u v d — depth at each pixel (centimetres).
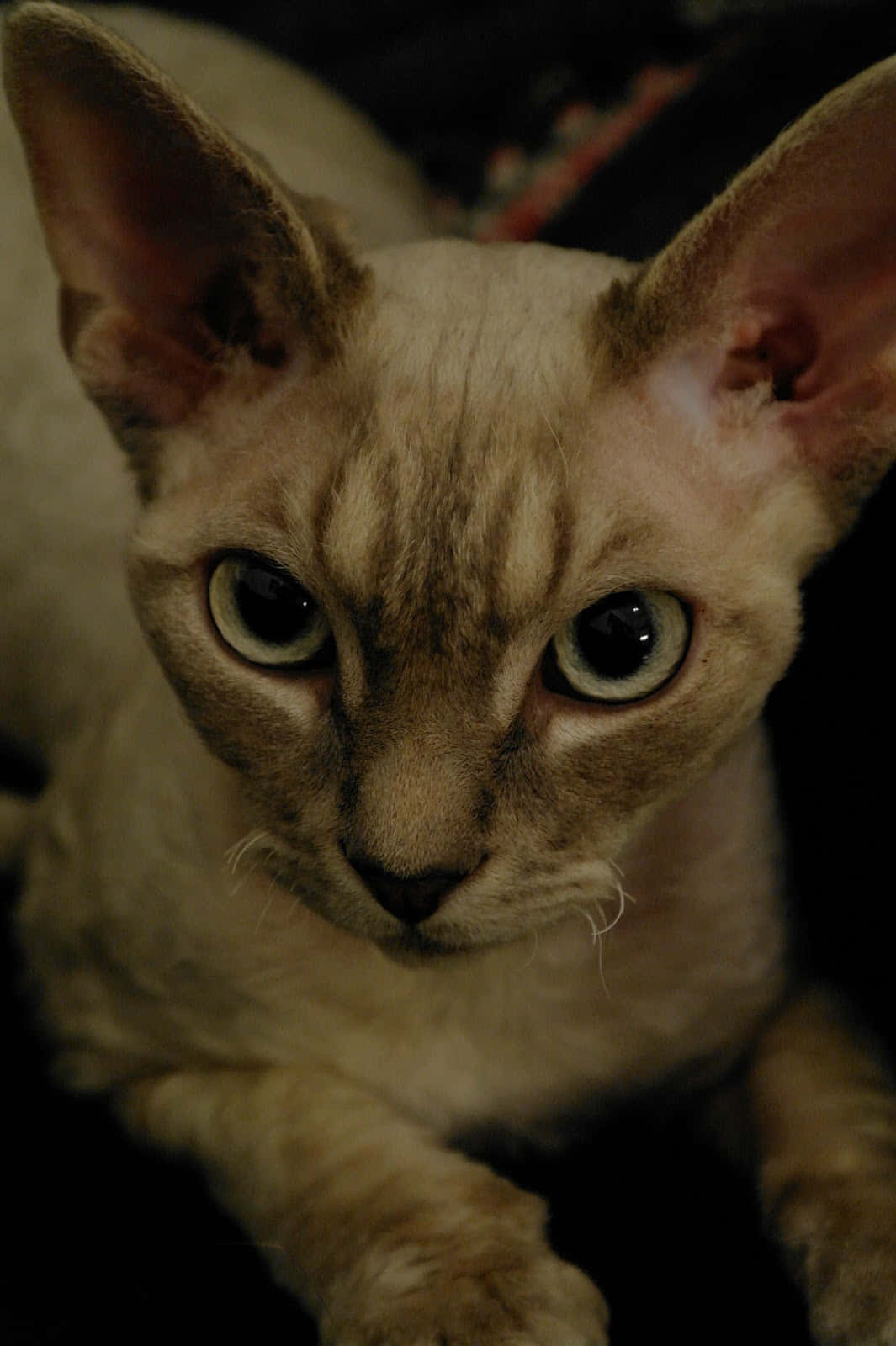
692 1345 35
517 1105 38
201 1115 38
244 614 33
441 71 72
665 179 60
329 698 33
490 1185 36
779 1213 36
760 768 39
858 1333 33
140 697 41
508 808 32
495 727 32
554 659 32
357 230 40
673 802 34
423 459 32
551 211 62
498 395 32
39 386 51
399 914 33
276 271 34
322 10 77
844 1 59
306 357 34
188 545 33
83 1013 41
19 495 50
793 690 44
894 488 42
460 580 31
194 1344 35
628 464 32
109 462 49
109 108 33
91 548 49
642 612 32
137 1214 38
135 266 34
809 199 32
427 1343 33
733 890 38
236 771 34
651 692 32
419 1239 34
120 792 40
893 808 41
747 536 33
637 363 33
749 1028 39
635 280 33
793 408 34
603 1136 40
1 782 53
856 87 31
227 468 34
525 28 72
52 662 50
